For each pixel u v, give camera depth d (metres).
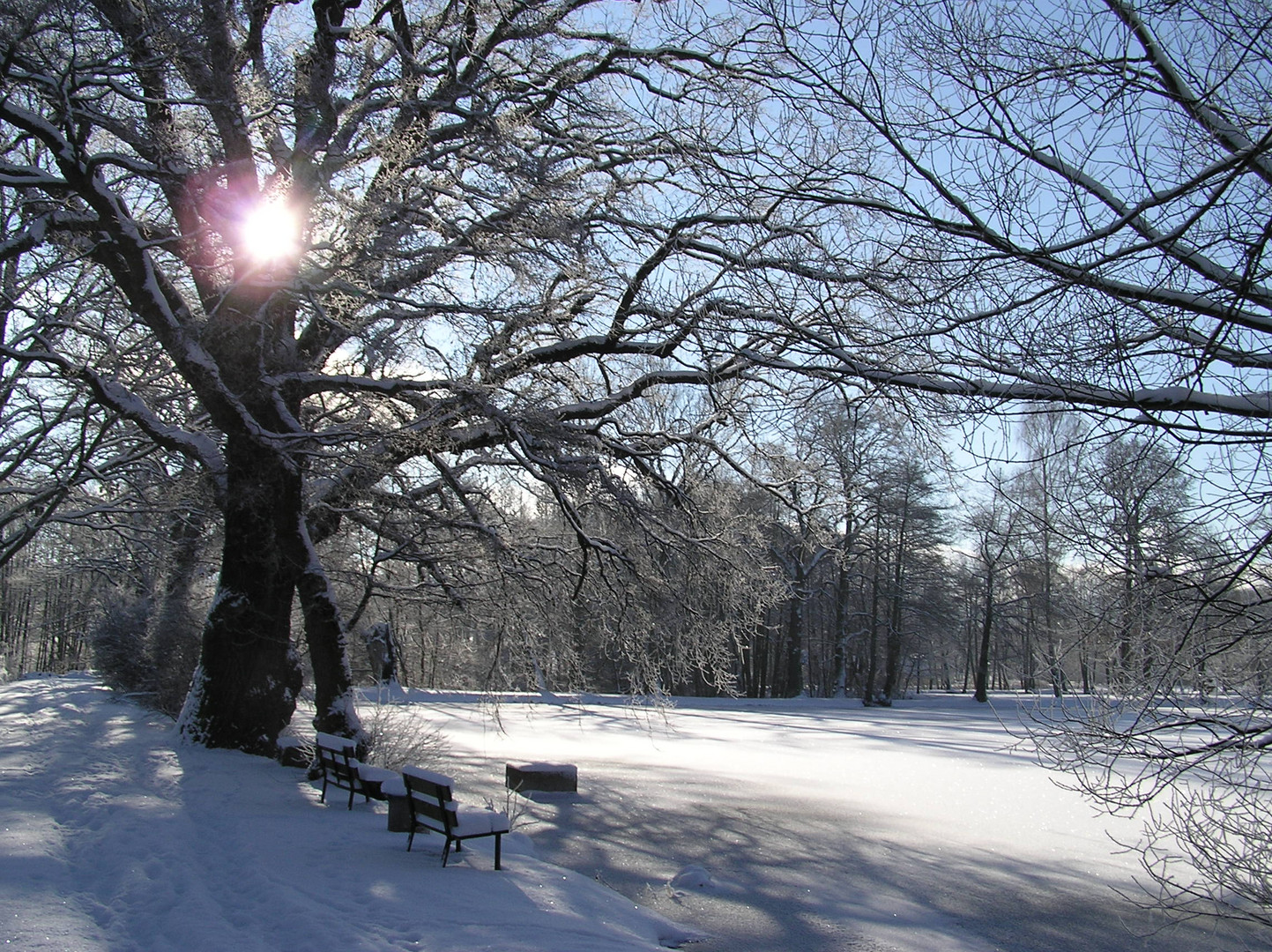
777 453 15.45
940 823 13.45
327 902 6.87
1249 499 5.85
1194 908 9.22
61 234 12.55
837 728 28.50
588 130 13.75
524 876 8.34
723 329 11.73
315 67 12.43
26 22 9.75
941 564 50.12
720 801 14.77
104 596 25.50
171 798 10.20
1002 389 6.25
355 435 12.03
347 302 11.66
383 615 25.45
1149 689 6.12
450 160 13.26
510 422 12.23
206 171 11.20
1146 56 5.75
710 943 7.80
